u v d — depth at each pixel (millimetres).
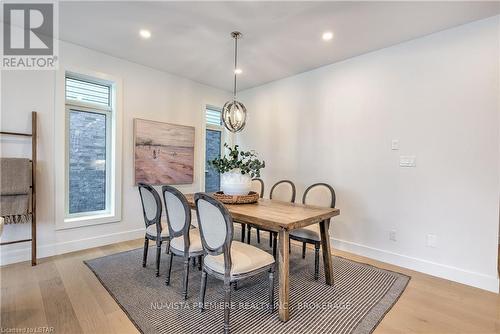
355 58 3338
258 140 4605
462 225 2543
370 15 2424
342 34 2791
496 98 2373
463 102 2539
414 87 2844
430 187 2734
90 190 3465
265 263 1948
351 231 3365
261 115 4566
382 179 3088
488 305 2117
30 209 2809
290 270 2781
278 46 3104
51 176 3014
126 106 3623
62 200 3098
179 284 2412
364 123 3248
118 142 3543
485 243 2424
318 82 3744
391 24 2568
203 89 4570
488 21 2408
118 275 2562
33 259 2754
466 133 2521
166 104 4059
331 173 3578
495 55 2377
